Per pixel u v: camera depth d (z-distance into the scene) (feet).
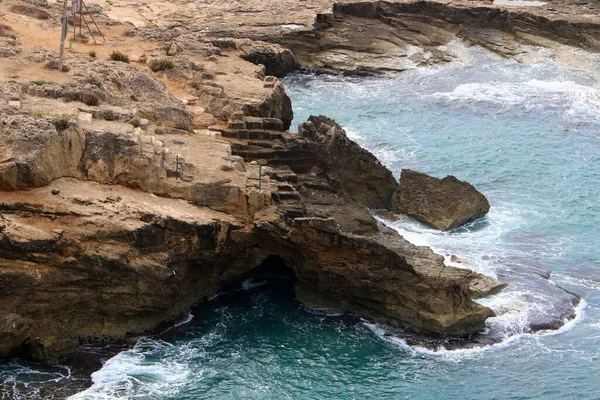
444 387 168.66
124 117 205.05
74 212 171.63
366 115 303.07
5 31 276.00
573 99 324.19
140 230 172.45
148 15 367.45
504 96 325.83
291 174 214.48
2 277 163.02
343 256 186.09
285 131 234.38
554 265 211.20
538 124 301.02
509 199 246.27
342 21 377.71
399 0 389.39
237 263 193.26
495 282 195.52
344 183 229.45
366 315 189.16
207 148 209.26
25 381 160.97
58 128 184.24
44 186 177.68
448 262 205.26
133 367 168.86
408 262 190.19
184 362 172.04
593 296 198.90
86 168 185.26
